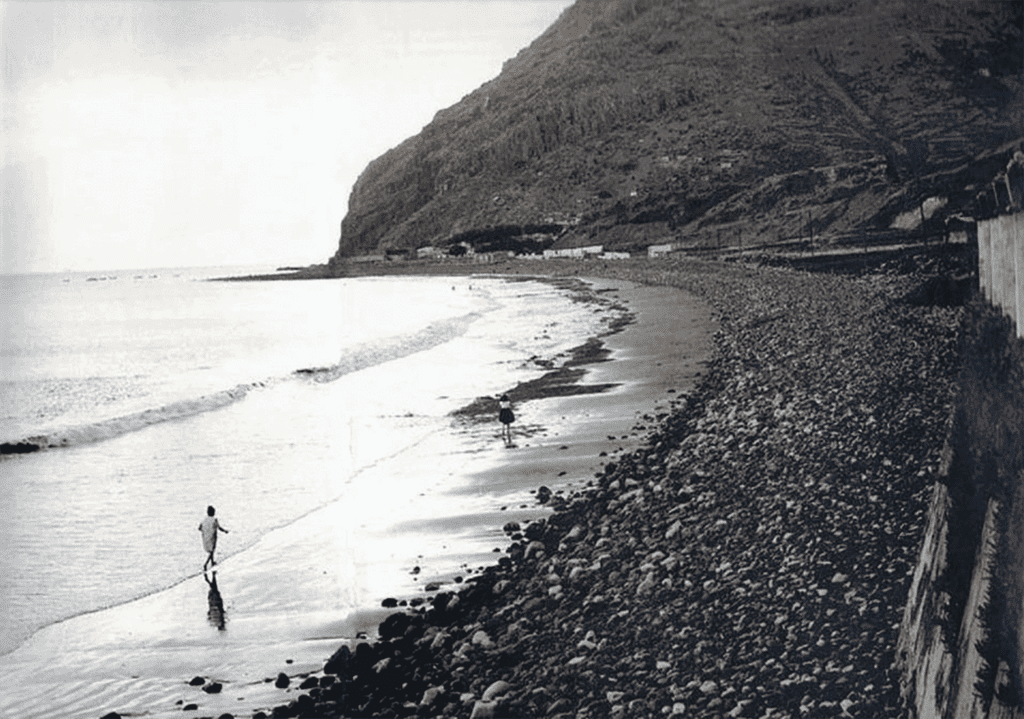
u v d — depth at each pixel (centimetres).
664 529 988
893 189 5831
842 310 2742
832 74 12362
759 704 593
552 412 2014
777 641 669
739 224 8906
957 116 7631
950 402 1201
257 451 2025
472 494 1362
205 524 1198
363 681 773
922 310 2302
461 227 15350
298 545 1222
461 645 803
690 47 16038
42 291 14400
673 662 680
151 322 8238
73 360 5388
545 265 11225
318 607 971
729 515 972
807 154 10806
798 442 1195
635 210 11950
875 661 605
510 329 4503
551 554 1024
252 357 4997
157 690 816
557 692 676
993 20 8788
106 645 930
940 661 504
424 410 2278
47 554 1279
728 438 1345
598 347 3250
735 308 3700
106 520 1480
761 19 15262
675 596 799
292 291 12775
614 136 15038
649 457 1372
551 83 17488
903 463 1001
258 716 743
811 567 778
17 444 2344
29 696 822
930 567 576
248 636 921
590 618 800
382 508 1343
